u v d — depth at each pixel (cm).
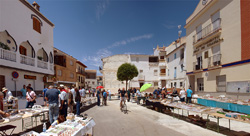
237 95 980
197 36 1511
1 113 419
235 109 788
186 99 1207
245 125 624
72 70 2870
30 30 1298
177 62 2250
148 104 1104
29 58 1278
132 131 566
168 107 937
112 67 3372
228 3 1084
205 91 1344
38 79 1444
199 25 1502
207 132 541
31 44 1308
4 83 1044
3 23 1011
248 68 909
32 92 763
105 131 569
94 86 5119
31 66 1288
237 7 1000
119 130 580
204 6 1382
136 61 3250
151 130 575
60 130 342
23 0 1195
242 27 957
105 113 934
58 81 2206
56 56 2473
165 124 660
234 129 571
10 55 1062
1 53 980
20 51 1276
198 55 1514
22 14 1195
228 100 883
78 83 3266
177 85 2242
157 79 3195
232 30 1042
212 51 1278
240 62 962
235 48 1012
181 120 733
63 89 742
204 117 784
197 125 639
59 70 2325
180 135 513
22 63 1176
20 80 1190
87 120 432
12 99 562
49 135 311
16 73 1143
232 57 1038
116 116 843
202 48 1415
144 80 3167
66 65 2573
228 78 1066
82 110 1047
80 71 3509
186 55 1764
